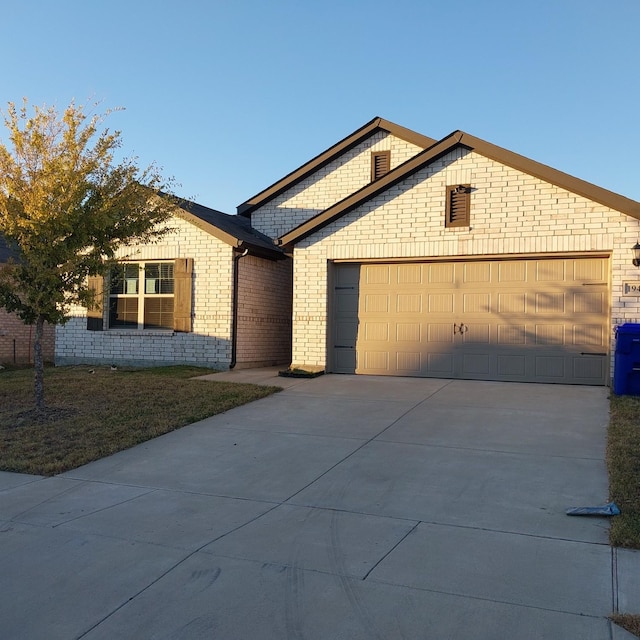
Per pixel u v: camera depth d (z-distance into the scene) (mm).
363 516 5539
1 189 9141
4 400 10719
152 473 7027
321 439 8227
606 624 3652
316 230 13680
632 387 10258
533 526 5219
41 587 4285
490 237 12312
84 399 10703
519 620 3711
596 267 11898
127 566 4590
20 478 6941
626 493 5805
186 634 3656
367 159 17281
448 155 12664
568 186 11594
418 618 3760
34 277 9320
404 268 13312
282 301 17203
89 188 9406
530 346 12305
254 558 4676
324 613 3846
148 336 15438
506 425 8672
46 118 9406
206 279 14961
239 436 8492
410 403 10227
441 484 6355
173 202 10820
